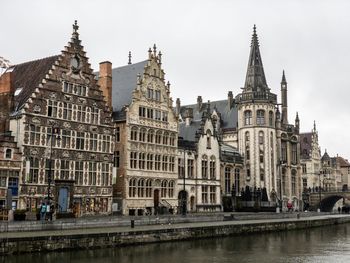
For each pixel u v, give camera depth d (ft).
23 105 187.62
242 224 188.44
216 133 298.56
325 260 127.85
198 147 281.33
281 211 313.53
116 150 231.09
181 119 337.93
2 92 193.57
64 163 197.57
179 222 189.26
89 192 206.28
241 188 325.21
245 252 141.38
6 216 161.38
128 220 167.53
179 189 263.08
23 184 181.47
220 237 175.83
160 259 122.62
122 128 230.48
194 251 139.64
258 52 350.84
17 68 219.41
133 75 250.57
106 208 213.87
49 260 112.57
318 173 484.33
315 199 416.26
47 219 155.74
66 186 196.24
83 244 128.16
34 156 186.80
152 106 245.04
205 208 281.13
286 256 134.82
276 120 350.64
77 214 197.06
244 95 339.16
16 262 108.17
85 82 209.46
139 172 233.55
